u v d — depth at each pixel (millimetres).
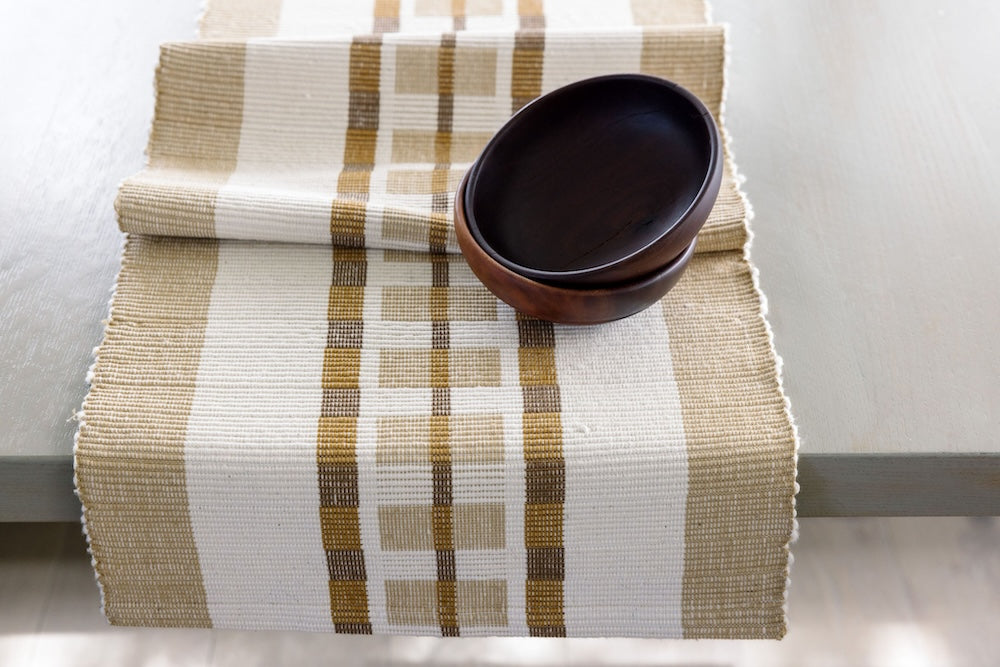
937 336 747
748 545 709
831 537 1043
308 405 698
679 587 732
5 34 972
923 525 1051
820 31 991
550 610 745
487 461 677
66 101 917
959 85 934
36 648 950
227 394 703
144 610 748
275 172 865
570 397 702
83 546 1010
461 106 896
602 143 722
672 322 745
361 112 895
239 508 695
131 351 725
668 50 898
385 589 739
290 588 739
